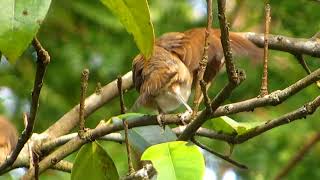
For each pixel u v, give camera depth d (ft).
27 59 54.24
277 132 51.78
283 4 48.73
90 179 25.30
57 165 29.19
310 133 51.70
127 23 17.38
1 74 53.62
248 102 23.24
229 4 46.55
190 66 30.89
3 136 31.19
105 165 25.17
